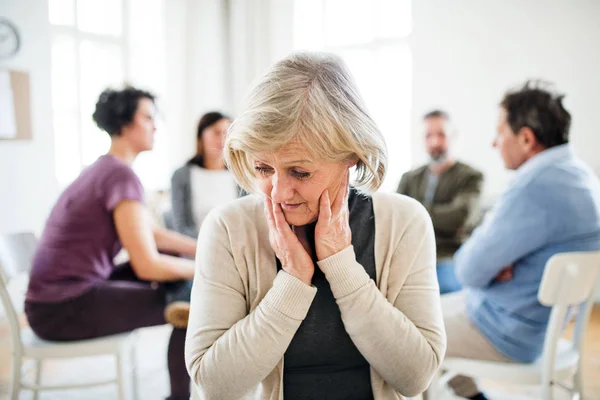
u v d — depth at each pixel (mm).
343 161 781
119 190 1687
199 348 842
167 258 1762
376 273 895
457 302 1740
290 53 787
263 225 905
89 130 4707
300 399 891
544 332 1477
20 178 3982
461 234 2947
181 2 5375
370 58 4961
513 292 1482
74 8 4590
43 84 4121
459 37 4367
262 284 877
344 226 834
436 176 3146
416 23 4582
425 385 850
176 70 5391
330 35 5168
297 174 770
